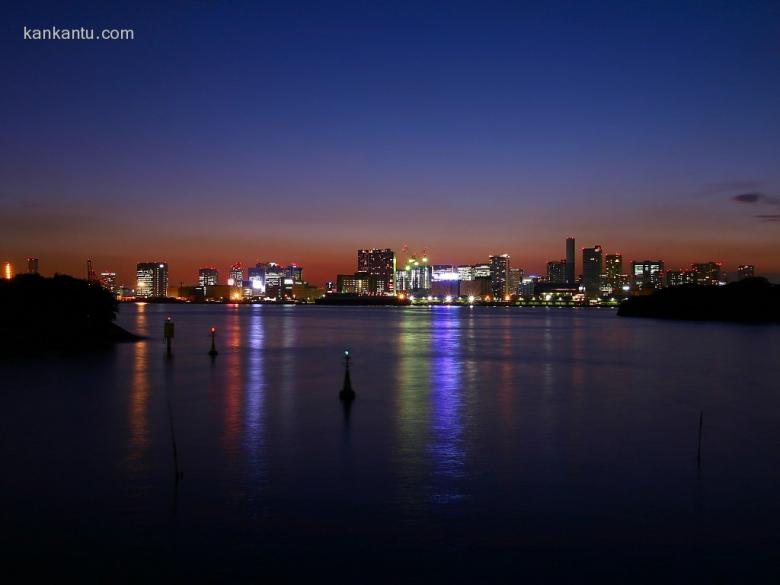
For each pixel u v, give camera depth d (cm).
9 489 1719
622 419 2791
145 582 1204
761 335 10081
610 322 16925
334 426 2583
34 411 2866
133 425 2562
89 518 1509
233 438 2345
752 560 1313
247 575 1232
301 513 1552
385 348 7144
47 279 7456
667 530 1465
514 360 5734
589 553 1340
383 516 1536
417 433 2461
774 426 2644
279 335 9650
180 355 5794
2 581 1204
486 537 1417
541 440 2352
